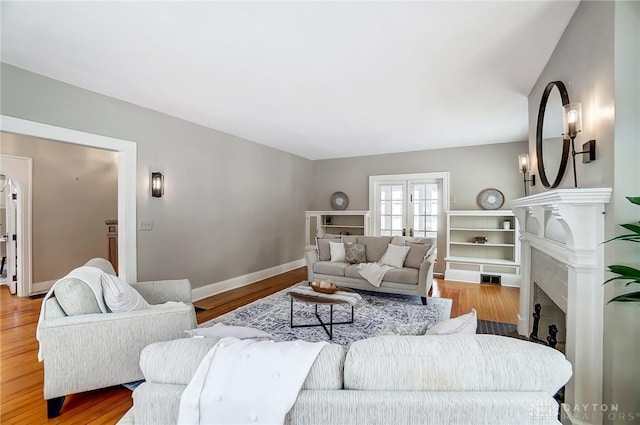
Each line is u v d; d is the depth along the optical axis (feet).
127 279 11.16
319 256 16.70
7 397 6.74
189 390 3.06
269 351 3.33
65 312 6.22
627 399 4.77
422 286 13.29
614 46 4.71
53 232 16.19
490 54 7.75
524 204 7.85
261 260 18.29
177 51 7.63
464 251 18.95
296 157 21.77
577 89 6.05
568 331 5.52
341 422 2.99
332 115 12.85
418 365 3.18
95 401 6.63
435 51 7.63
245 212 17.03
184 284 9.16
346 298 10.02
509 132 15.65
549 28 6.64
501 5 5.90
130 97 10.76
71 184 16.96
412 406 2.95
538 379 3.08
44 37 7.00
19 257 14.89
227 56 7.88
